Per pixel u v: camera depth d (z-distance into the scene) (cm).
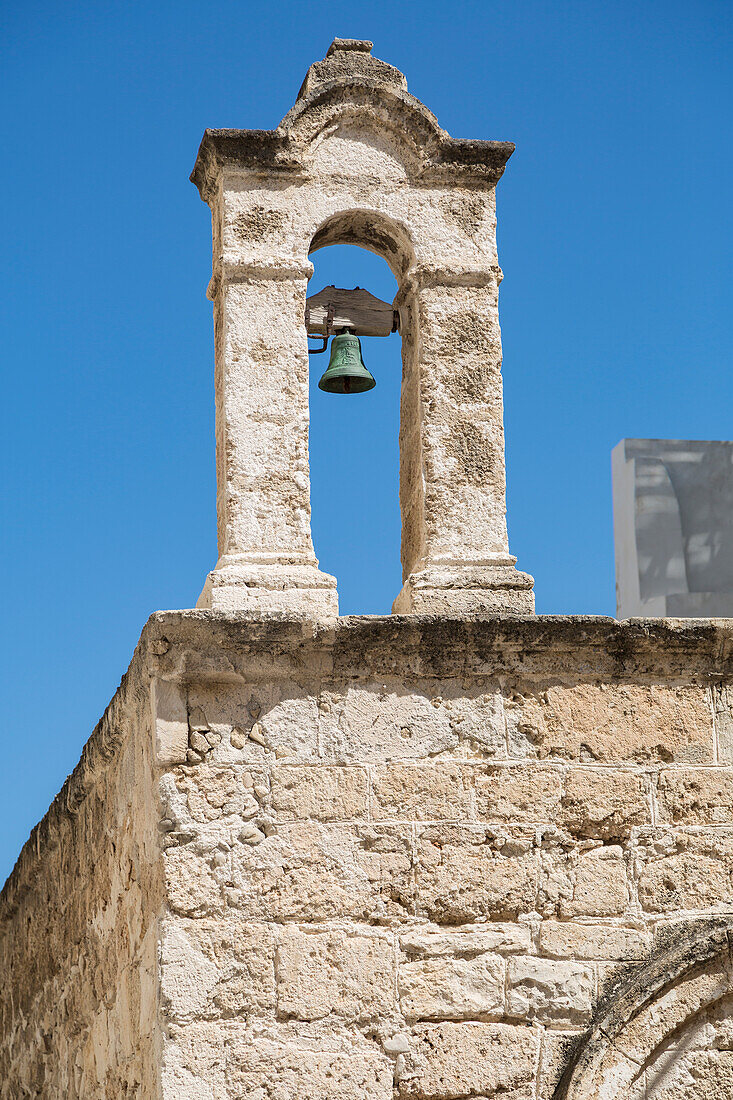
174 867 902
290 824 921
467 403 1016
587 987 921
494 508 1002
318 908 912
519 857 936
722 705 977
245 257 1006
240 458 983
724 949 928
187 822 911
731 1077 916
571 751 957
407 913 920
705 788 962
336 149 1036
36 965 1404
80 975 1195
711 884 949
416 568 995
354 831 926
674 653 973
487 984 915
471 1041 905
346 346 1093
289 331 1004
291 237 1016
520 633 955
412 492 1040
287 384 998
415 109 1044
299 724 936
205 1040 884
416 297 1033
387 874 923
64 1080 1253
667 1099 908
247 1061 885
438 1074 899
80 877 1209
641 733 965
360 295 1100
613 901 937
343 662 946
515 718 956
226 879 907
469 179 1048
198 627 920
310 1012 897
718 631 972
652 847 949
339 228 1051
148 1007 926
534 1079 903
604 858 944
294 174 1026
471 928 923
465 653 955
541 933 927
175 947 892
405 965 912
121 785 1053
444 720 950
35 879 1416
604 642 962
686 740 968
